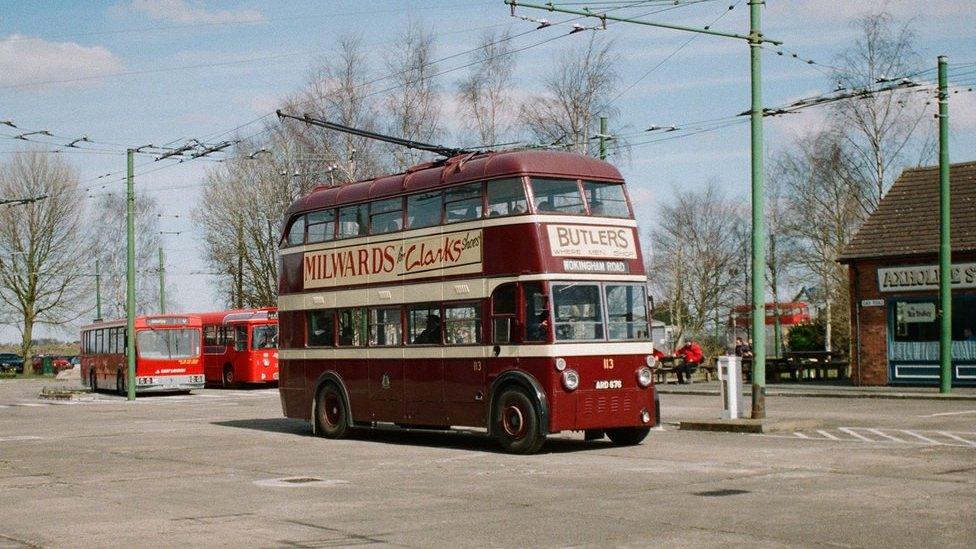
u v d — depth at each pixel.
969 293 35.62
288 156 52.81
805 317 79.06
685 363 44.09
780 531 9.97
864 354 37.72
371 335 21.33
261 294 60.25
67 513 12.23
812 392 34.41
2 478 16.02
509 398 18.19
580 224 18.39
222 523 11.23
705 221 80.50
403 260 20.56
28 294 75.31
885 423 22.67
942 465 14.96
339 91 49.06
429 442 21.11
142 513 12.08
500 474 15.20
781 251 63.53
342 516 11.54
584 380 17.95
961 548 9.03
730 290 80.94
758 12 21.95
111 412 34.00
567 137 45.59
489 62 46.16
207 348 53.50
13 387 61.81
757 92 21.97
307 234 23.28
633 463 16.12
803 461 15.72
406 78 47.00
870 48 46.66
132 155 43.00
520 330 18.05
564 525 10.61
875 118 46.91
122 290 81.44
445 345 19.52
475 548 9.52
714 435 20.75
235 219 60.88
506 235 18.34
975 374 35.34
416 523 10.96
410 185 20.52
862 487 12.77
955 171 38.25
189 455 19.06
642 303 18.94
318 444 20.97
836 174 53.75
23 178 74.25
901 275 36.84
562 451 18.44
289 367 23.66
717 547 9.28
